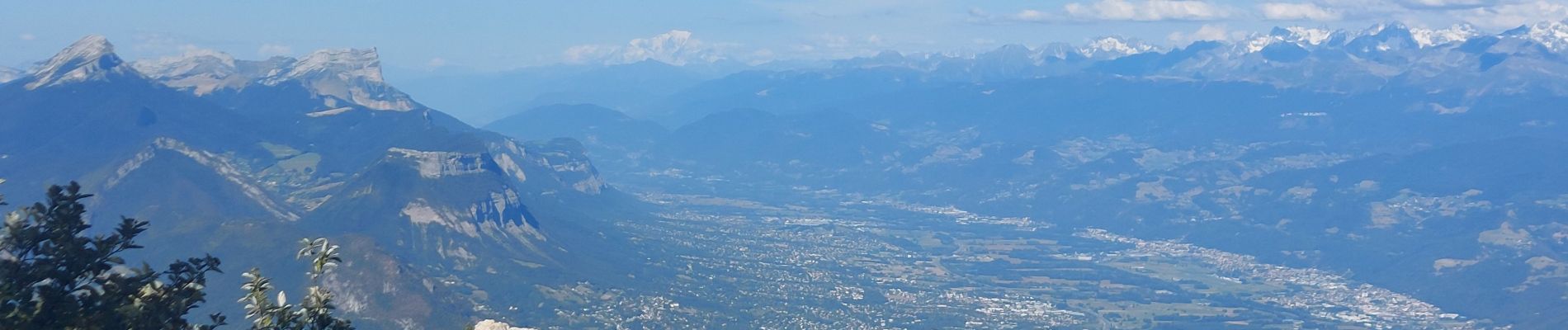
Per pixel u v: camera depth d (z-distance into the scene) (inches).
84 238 2175.2
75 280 2154.3
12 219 2121.1
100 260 2187.5
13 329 2003.0
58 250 2132.1
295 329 2278.5
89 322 2090.3
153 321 2175.2
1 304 2034.9
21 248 2137.1
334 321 2329.0
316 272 2326.5
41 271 2100.1
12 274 2073.1
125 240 2249.0
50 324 2079.2
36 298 2119.8
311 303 2304.4
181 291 2284.7
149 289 2230.6
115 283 2186.3
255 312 2271.2
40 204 2166.6
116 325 2128.4
